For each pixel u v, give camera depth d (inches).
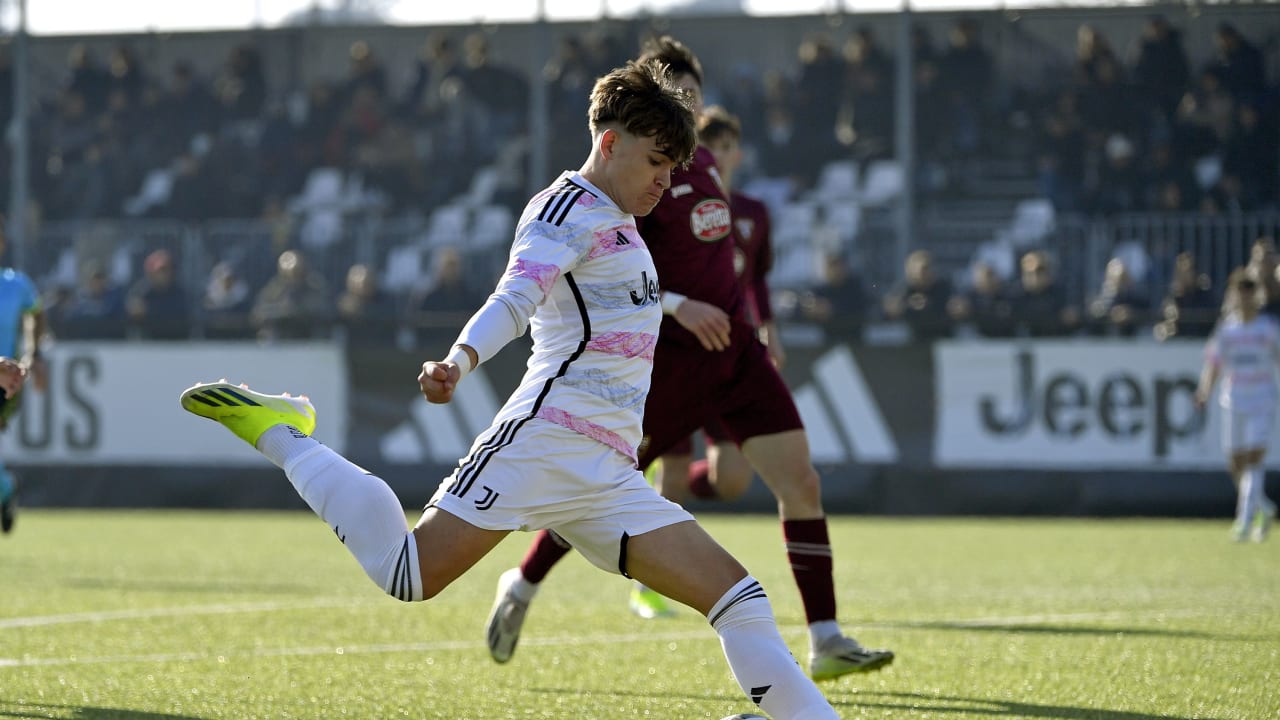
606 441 498.3
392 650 822.5
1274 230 2103.8
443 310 2149.4
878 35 2479.1
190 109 2610.7
